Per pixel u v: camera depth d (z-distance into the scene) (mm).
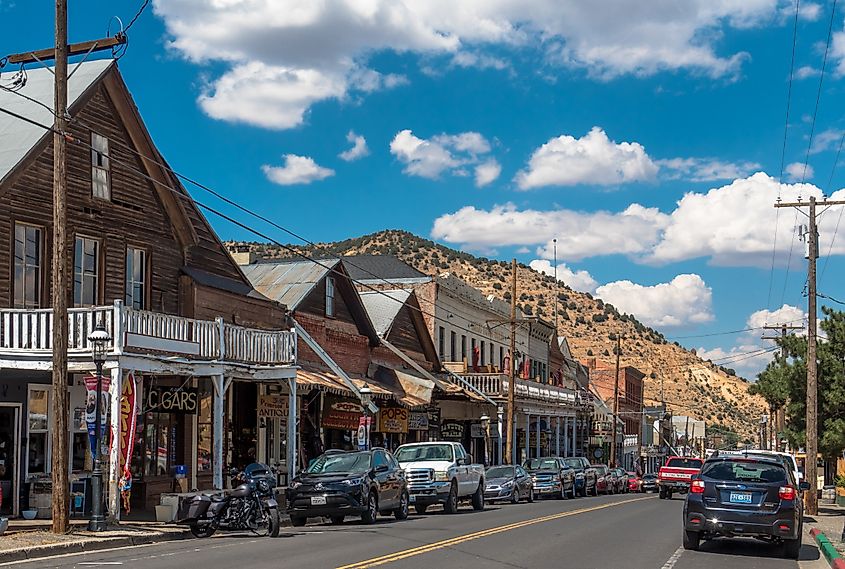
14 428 23672
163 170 29016
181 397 29234
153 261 28938
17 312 22172
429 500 28922
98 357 20344
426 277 53938
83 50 21219
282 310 35156
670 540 21203
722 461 19047
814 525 29516
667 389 158625
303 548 17844
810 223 36156
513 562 16125
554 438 71312
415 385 41656
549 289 156375
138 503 26938
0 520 19156
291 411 28453
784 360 41469
